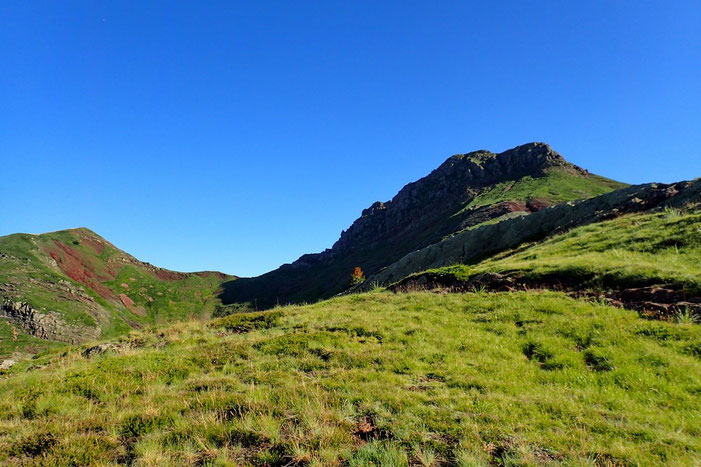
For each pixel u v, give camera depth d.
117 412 8.73
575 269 18.89
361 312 19.86
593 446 6.44
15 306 90.56
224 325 20.19
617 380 10.09
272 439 6.94
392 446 6.52
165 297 162.75
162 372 11.73
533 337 13.50
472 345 13.38
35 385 11.01
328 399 8.67
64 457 6.56
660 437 6.95
